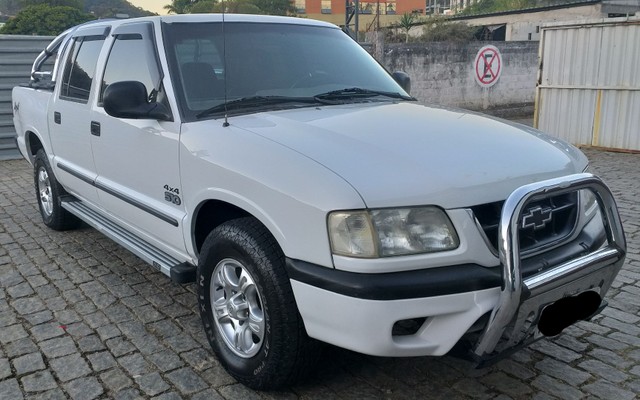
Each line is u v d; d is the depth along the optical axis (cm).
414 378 342
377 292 259
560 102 1163
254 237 303
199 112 362
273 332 299
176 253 387
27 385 341
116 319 420
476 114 391
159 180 379
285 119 343
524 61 1639
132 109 361
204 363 361
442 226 269
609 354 366
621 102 1065
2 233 624
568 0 3269
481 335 276
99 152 454
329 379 341
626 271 495
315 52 438
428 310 264
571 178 289
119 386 338
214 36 407
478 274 269
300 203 277
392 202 265
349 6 2086
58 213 599
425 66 1497
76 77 511
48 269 517
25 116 627
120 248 569
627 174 879
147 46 401
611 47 1064
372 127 330
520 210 266
